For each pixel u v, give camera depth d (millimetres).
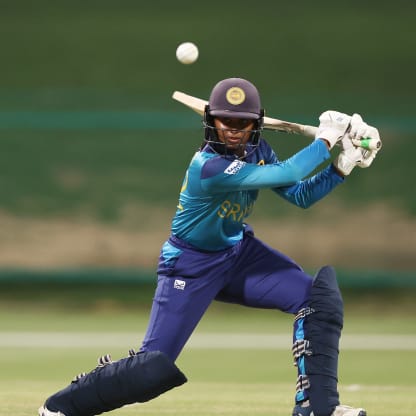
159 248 53375
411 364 34000
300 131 18281
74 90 70625
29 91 70250
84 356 35281
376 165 60250
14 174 60688
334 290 17391
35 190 59000
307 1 83688
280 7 82375
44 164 61781
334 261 51375
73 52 75625
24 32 78438
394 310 45375
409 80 71500
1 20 80562
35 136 64062
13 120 64875
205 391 24219
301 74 72438
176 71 72938
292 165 16781
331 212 56312
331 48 75812
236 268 17938
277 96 69375
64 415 17203
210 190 16844
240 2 83312
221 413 19641
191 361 34656
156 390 16891
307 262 51125
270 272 17875
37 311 45094
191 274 17422
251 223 54844
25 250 52562
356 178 59156
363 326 41812
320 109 67312
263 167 16766
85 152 63156
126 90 70625
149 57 74750
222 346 37375
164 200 58500
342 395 23094
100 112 67188
